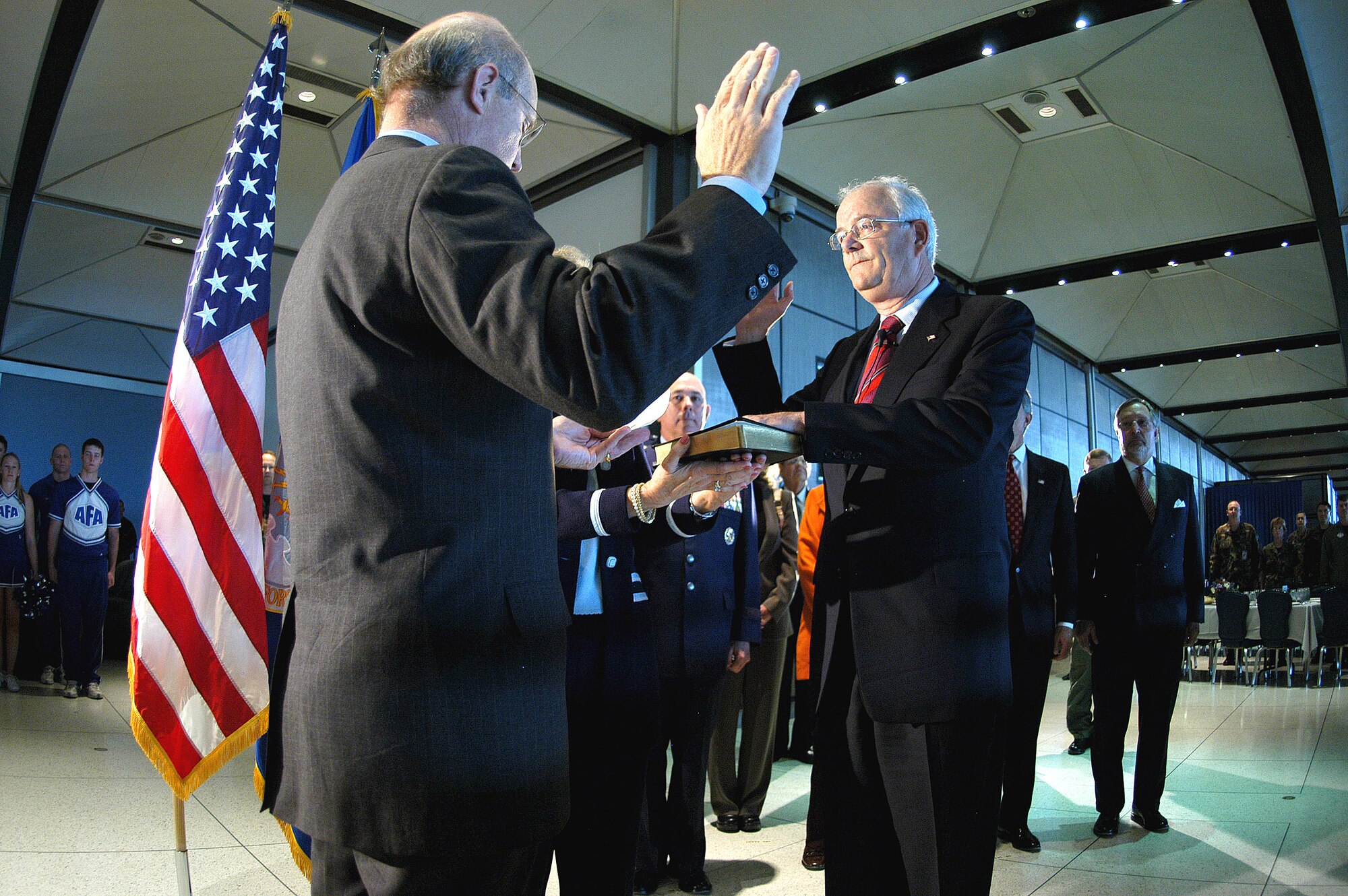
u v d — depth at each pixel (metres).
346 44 5.90
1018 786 3.46
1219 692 8.47
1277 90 6.66
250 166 3.02
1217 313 11.73
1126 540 3.76
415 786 0.93
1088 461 5.62
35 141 7.00
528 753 0.98
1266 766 4.87
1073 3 5.45
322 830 0.96
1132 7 5.48
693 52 5.73
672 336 0.91
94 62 6.11
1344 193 8.00
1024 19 5.62
